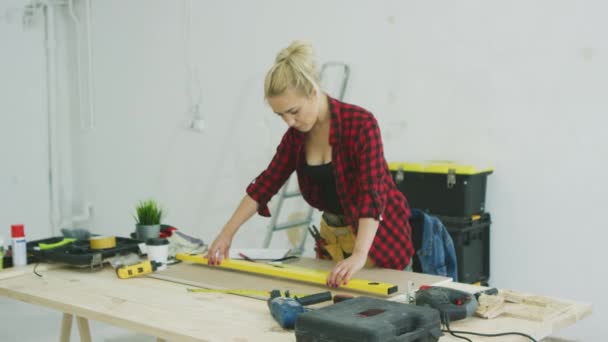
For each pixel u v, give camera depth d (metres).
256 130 4.38
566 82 3.20
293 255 2.37
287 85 1.80
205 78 4.61
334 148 2.02
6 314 3.96
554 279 3.32
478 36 3.44
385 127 3.81
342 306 1.41
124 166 5.17
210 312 1.66
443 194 3.30
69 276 2.10
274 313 1.58
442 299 1.54
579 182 3.21
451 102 3.56
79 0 5.27
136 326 1.59
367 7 3.81
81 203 5.48
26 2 5.04
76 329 3.57
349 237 2.27
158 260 2.16
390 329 1.27
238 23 4.41
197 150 4.71
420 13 3.62
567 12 3.17
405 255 2.21
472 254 3.36
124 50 5.07
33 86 5.14
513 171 3.40
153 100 4.94
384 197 1.98
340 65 3.95
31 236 5.18
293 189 4.22
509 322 1.55
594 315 3.20
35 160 5.19
